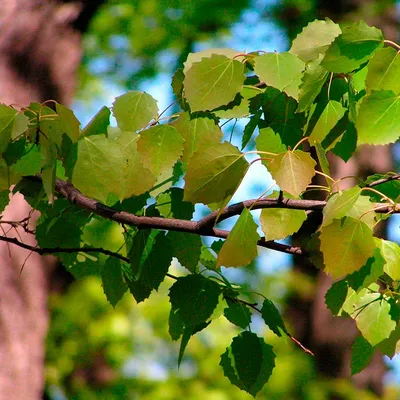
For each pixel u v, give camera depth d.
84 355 6.12
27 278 3.67
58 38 4.03
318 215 2.55
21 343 3.62
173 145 2.48
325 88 2.48
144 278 2.51
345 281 2.47
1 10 3.97
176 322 2.57
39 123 2.45
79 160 2.45
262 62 2.47
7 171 2.46
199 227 2.46
